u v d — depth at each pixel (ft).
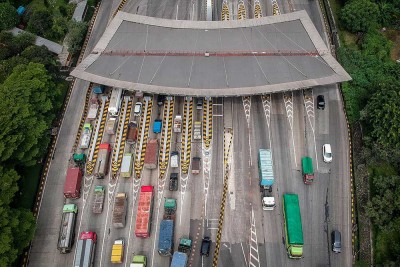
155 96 280.92
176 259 209.97
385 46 299.99
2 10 306.55
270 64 263.29
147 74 259.60
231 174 248.11
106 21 325.21
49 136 263.29
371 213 219.82
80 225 231.91
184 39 280.92
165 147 257.96
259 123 267.59
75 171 241.35
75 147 260.21
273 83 252.83
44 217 235.40
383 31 312.29
